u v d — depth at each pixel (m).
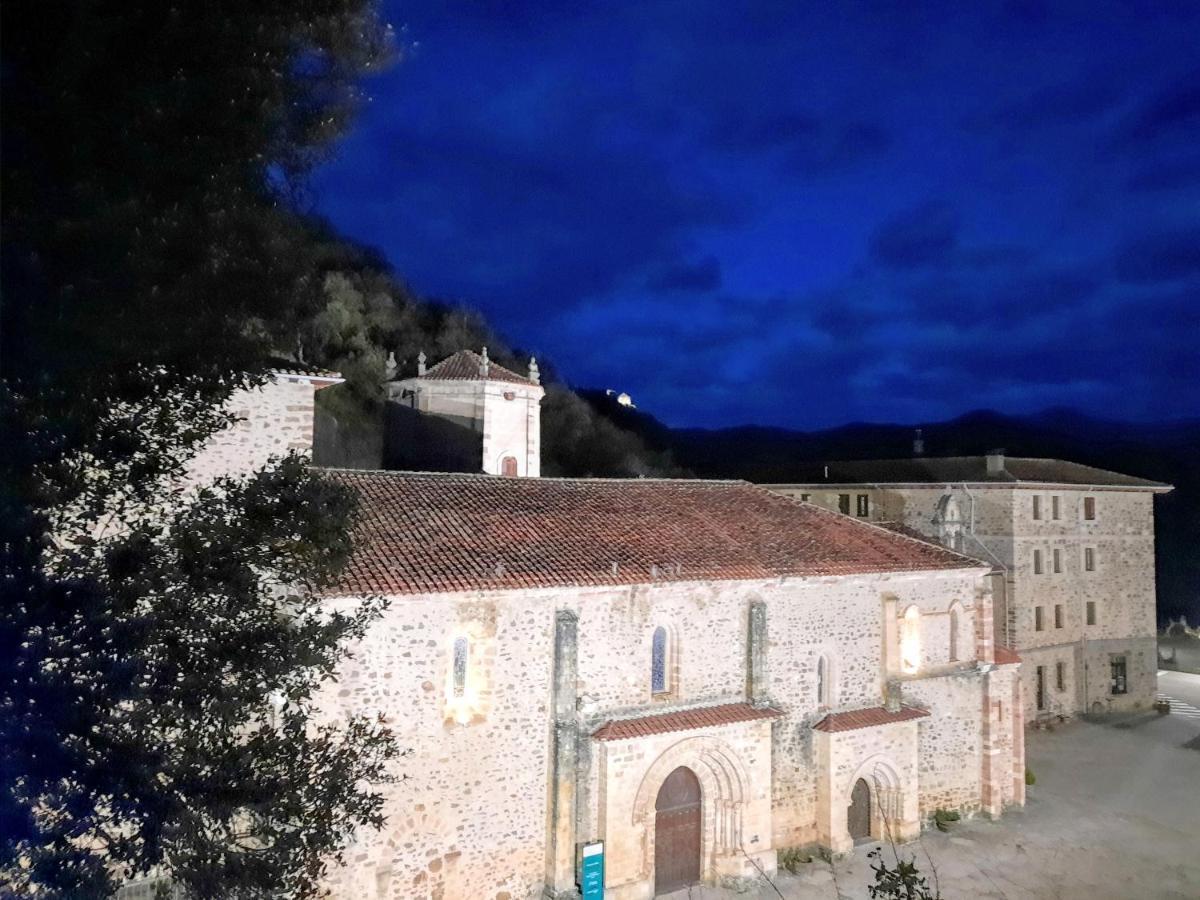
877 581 25.55
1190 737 41.06
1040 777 33.78
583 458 74.94
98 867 8.30
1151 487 46.66
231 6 8.98
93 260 7.88
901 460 48.81
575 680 20.11
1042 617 41.84
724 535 24.73
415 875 17.94
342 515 11.08
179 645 9.16
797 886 22.17
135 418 9.16
